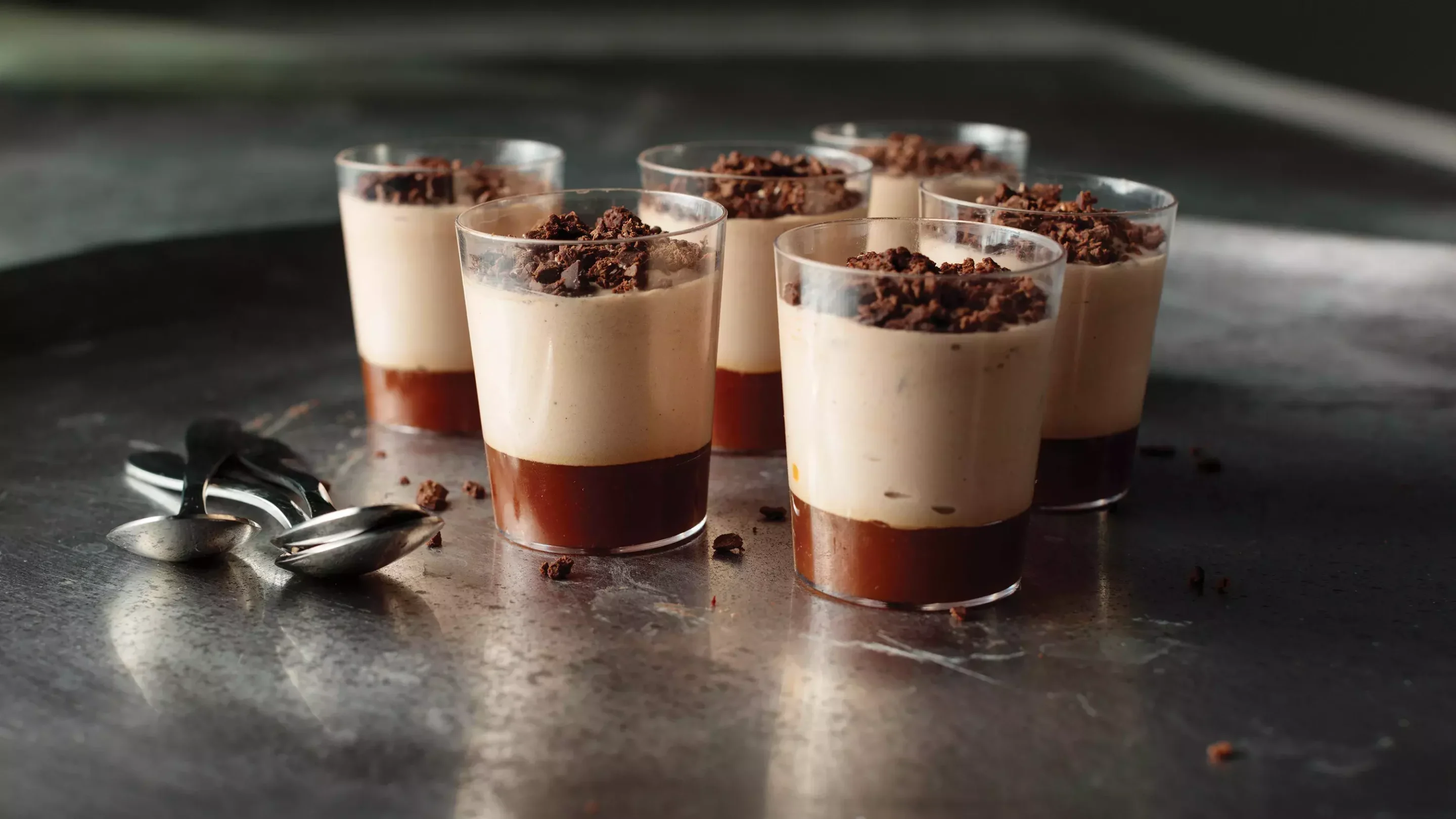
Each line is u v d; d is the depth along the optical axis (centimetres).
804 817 38
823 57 249
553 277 45
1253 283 66
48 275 61
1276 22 205
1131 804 38
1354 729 40
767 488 51
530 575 46
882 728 40
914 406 43
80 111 179
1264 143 170
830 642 43
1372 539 48
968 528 44
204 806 38
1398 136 174
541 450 46
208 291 64
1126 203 50
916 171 57
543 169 54
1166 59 245
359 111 180
